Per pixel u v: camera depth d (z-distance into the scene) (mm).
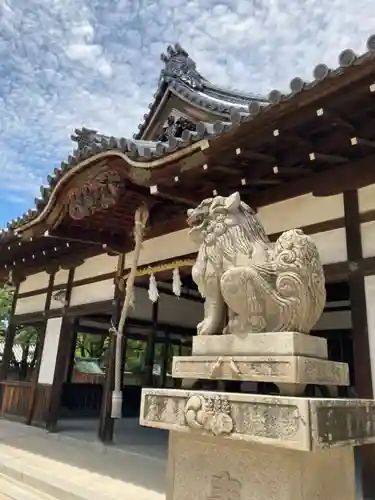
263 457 2453
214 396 2562
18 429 9531
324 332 9461
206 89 9891
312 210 5355
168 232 7516
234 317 2840
